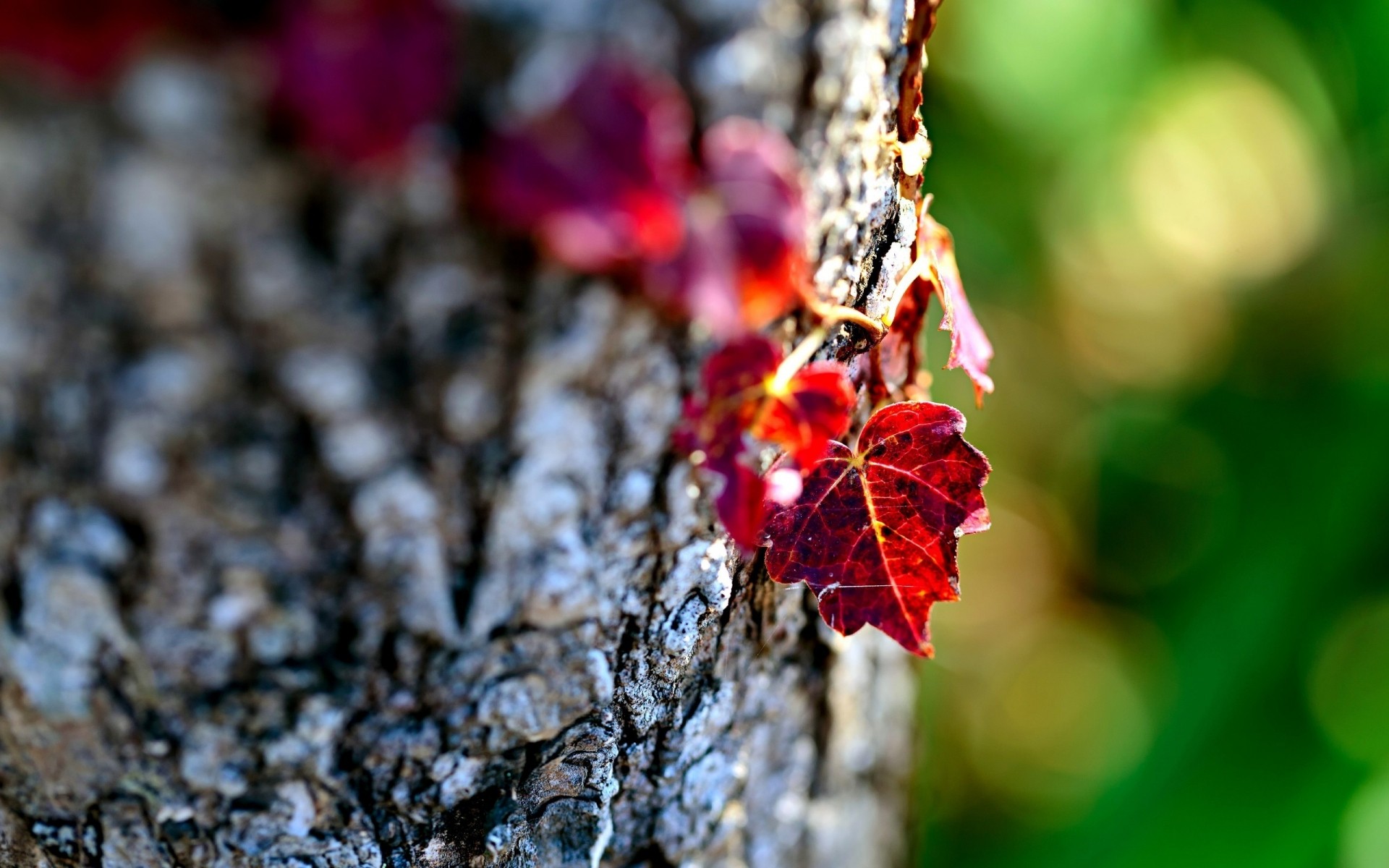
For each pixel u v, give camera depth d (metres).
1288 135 0.94
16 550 0.40
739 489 0.41
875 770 0.52
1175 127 0.93
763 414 0.41
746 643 0.45
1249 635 0.82
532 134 0.38
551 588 0.41
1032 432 1.00
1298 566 0.83
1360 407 0.86
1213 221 0.96
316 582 0.40
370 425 0.39
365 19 0.37
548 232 0.38
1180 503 0.95
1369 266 0.90
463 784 0.43
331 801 0.42
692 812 0.46
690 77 0.39
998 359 0.94
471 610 0.41
